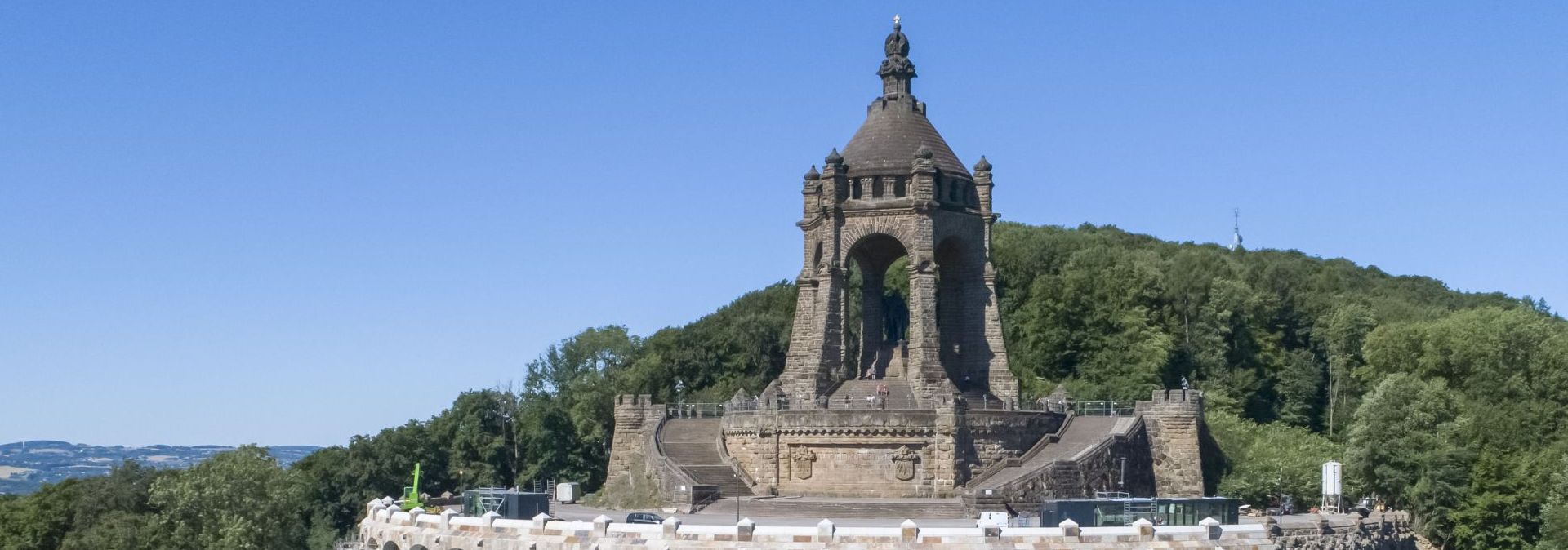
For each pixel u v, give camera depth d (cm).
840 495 11062
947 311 12519
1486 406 12781
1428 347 14300
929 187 11812
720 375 17850
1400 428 12006
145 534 14575
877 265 13075
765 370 17900
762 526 8012
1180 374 16125
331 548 15075
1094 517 8438
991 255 12388
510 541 8344
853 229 12019
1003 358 12131
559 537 8150
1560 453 11881
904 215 11856
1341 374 16425
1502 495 11294
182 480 14925
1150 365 15475
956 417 10950
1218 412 13512
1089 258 18338
